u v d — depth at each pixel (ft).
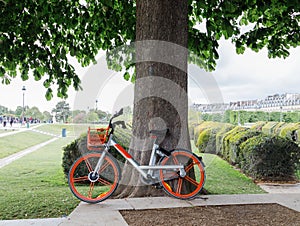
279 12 24.23
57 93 24.03
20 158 39.88
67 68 24.18
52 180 23.76
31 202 16.31
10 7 20.86
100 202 14.05
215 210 12.94
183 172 14.60
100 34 25.04
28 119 159.43
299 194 15.94
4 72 23.25
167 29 15.69
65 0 22.97
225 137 31.96
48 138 80.38
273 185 22.25
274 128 39.32
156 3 15.78
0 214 14.47
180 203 13.94
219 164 29.60
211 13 21.54
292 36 23.91
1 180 24.09
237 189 20.26
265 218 11.89
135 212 12.69
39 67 23.26
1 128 112.47
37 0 21.22
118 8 24.84
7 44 21.02
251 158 24.38
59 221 11.93
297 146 24.03
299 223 11.32
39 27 21.81
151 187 15.30
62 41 24.20
